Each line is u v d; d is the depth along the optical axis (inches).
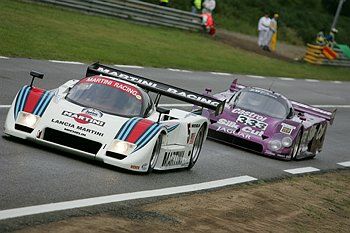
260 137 2059.5
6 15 3855.8
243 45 5713.6
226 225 1198.9
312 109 2357.3
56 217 1021.2
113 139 1384.1
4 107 1921.8
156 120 1520.7
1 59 2787.9
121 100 1486.2
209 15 5644.7
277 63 5369.1
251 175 1742.1
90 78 1537.9
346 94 4594.0
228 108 2140.7
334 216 1501.0
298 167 2032.5
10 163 1275.8
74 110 1422.2
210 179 1582.2
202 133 1688.0
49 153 1411.2
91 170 1360.7
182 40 5009.8
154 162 1451.8
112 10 4891.7
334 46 6579.7
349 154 2527.1
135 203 1208.8
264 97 2190.0
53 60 3068.4
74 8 4670.3
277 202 1499.8
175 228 1103.6
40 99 1440.7
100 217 1072.2
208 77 3796.8
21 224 952.9
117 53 3735.2
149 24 5172.2
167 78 3373.5
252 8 7549.2
